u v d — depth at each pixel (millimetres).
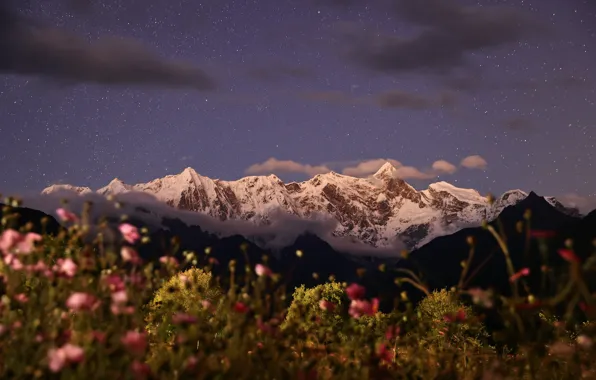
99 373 3510
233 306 4293
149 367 3760
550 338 3736
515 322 3756
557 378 4020
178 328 4176
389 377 4328
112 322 4180
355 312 4414
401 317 4328
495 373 4156
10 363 3678
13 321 4105
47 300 4301
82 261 4273
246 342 4188
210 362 4035
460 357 4418
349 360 4496
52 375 3609
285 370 4160
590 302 3336
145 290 4324
